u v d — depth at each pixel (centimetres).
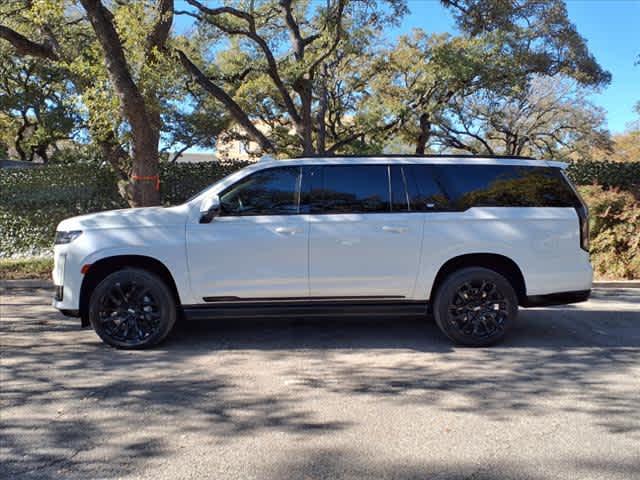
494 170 593
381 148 2195
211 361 543
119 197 1360
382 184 583
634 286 1014
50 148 3128
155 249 559
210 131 2528
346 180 584
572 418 404
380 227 569
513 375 500
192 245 561
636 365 529
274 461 340
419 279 575
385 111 2003
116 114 1009
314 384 477
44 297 914
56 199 1362
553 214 582
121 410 420
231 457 345
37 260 1217
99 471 328
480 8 1518
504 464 336
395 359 549
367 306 581
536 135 3219
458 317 580
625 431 382
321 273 569
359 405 429
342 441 367
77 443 365
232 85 1867
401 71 2147
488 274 574
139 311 576
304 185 581
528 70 1808
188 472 326
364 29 1562
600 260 1097
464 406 427
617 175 1391
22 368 521
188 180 1370
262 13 1638
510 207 583
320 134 1803
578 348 588
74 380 488
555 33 1725
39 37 1373
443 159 595
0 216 1355
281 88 1570
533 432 380
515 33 1666
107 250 559
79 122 1912
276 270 566
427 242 571
